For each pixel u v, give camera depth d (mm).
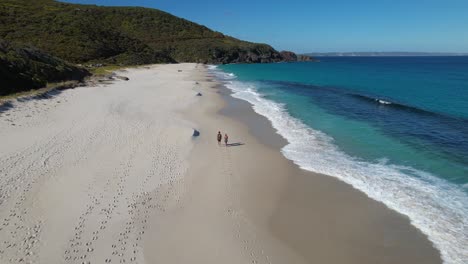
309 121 28922
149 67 80938
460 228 12898
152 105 32250
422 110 32906
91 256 10508
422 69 101938
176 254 11031
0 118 22266
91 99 31812
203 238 11961
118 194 14359
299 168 18547
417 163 19250
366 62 171875
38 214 12391
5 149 17562
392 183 16688
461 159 19750
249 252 11383
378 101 38125
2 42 38125
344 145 22484
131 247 11141
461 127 26672
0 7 78250
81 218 12406
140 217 12852
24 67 34062
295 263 11008
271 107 34812
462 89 49469
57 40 75125
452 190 15867
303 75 77312
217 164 18734
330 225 13172
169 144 20969
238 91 46531
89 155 18109
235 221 13172
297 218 13617
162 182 15867
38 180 14828
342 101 38750
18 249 10477
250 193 15562
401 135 24688
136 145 20328
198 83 53188
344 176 17547
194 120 28062
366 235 12555
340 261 11180
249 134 24828
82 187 14641
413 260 11258
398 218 13617
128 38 101062
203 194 15125
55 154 17750
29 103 26781
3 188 13820
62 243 10953
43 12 85188
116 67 71562
